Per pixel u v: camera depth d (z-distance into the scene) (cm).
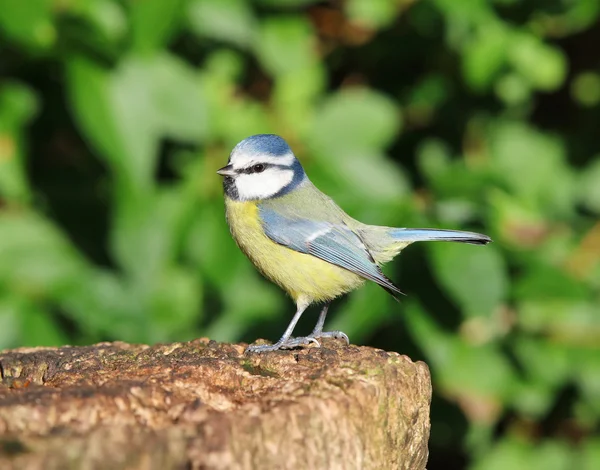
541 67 1083
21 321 967
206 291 1072
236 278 1038
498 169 1088
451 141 1200
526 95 1112
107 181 1105
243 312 1087
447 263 936
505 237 1012
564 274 1002
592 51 1207
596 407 1100
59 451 483
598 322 1034
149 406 560
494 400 1039
